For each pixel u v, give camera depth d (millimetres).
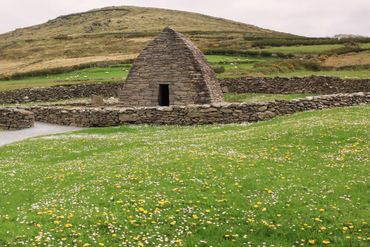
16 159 23875
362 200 14242
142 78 42156
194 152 21625
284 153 20578
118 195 15359
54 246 11453
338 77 55375
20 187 17234
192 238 12125
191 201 14469
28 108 41656
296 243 11805
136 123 36625
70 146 26766
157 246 11625
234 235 12227
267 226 12703
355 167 17688
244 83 61312
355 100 37500
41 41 172625
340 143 21516
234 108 34938
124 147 25719
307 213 13383
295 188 15523
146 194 15336
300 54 96250
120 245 11594
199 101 40219
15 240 11727
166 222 13125
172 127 34531
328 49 97500
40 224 12891
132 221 13008
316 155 19891
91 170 19281
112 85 69500
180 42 41062
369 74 60719
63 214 13656
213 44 130750
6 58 150125
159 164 19344
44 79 89750
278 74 69562
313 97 35969
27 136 33844
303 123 27172
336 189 15250
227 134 27500
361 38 114312
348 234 12047
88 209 14125
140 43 153250
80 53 144750
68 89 67750
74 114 38688
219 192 15391
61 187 16953
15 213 13992
